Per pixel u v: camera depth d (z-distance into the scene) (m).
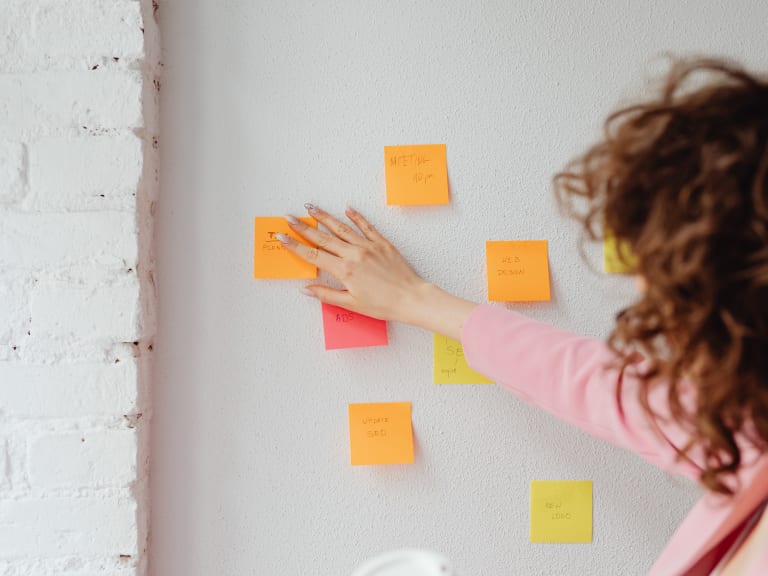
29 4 0.89
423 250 0.99
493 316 0.86
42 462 0.89
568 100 0.98
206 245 0.98
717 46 0.98
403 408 0.99
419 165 0.98
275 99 0.98
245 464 0.99
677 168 0.53
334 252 0.94
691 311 0.54
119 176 0.90
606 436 0.79
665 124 0.55
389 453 0.98
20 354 0.90
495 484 1.00
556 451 0.99
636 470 1.00
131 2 0.89
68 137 0.90
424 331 0.99
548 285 0.98
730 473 0.60
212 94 0.98
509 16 0.98
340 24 0.98
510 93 0.98
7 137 0.89
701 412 0.58
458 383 0.99
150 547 0.98
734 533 0.68
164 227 0.98
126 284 0.90
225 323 0.99
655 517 1.00
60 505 0.90
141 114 0.90
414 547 1.00
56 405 0.90
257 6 0.98
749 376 0.53
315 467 0.99
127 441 0.90
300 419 0.99
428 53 0.98
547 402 0.82
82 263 0.90
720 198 0.50
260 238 0.97
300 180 0.98
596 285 0.99
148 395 0.96
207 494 0.99
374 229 0.96
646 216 0.56
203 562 0.99
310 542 0.99
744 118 0.52
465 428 0.99
